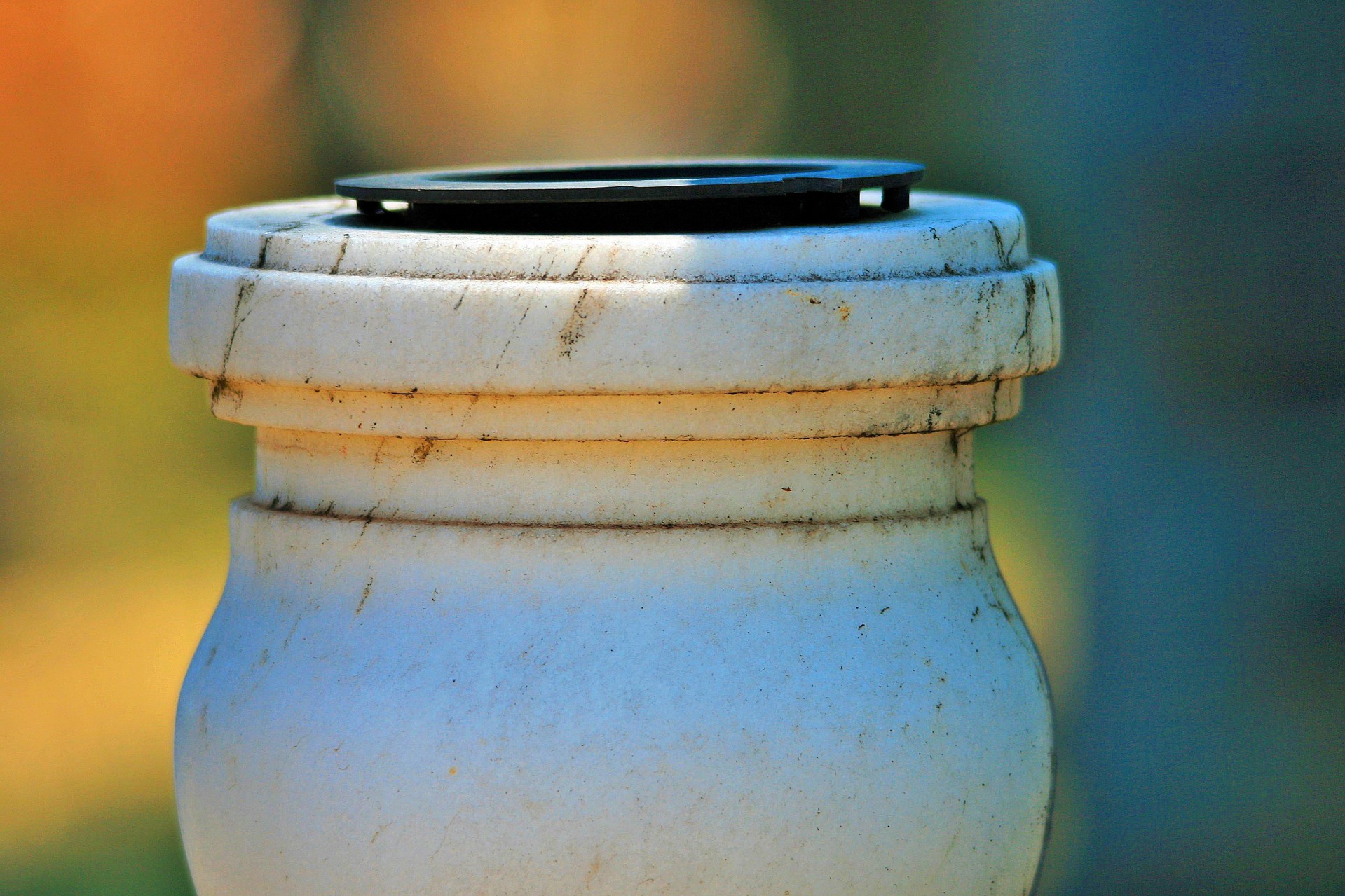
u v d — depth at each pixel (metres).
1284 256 5.24
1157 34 5.27
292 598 1.66
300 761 1.57
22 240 12.00
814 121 10.95
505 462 1.56
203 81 12.31
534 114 12.34
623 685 1.50
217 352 1.65
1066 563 6.26
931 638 1.63
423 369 1.52
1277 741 5.47
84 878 6.33
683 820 1.49
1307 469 5.34
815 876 1.53
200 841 1.72
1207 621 5.47
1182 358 5.39
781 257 1.53
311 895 1.58
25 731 7.70
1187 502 5.45
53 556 9.70
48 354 11.54
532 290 1.49
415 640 1.56
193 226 12.48
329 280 1.55
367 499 1.63
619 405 1.52
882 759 1.55
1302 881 5.44
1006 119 5.84
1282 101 5.14
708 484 1.56
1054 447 5.86
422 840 1.52
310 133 12.73
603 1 12.02
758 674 1.52
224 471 10.81
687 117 11.83
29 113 11.95
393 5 12.45
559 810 1.49
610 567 1.54
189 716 1.73
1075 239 5.52
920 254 1.60
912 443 1.67
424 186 1.70
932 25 9.41
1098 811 5.65
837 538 1.59
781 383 1.51
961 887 1.63
